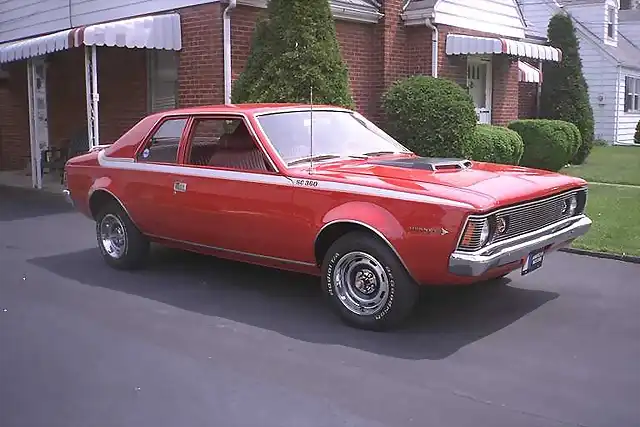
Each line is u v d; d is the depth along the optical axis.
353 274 5.55
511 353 5.05
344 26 13.42
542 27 27.97
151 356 4.99
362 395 4.33
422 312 6.00
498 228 5.09
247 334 5.45
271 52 10.62
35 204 12.31
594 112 28.02
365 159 6.29
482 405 4.19
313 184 5.59
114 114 14.63
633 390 4.41
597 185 14.26
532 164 15.92
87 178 7.56
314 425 3.93
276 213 5.82
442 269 5.04
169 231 6.84
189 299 6.41
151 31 11.48
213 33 11.45
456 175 5.64
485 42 14.16
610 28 29.23
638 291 6.68
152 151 6.95
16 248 8.73
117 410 4.14
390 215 5.20
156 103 13.86
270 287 6.79
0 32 16.89
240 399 4.28
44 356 5.00
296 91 10.46
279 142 6.08
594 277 7.20
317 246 5.70
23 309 6.13
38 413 4.11
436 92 12.46
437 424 3.94
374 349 5.12
